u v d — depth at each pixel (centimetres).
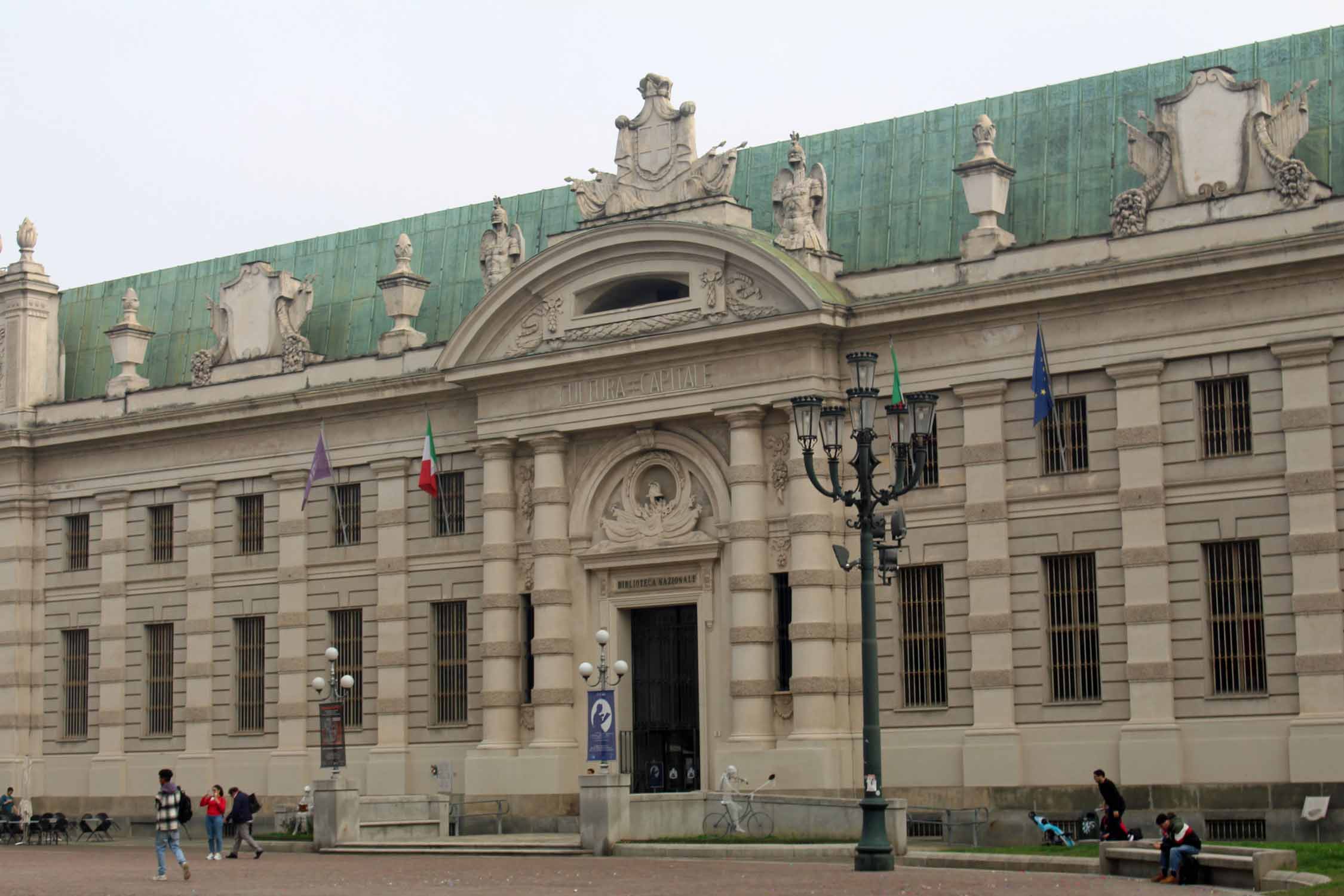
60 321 7881
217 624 6744
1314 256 4731
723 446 5612
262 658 6662
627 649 5816
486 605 5975
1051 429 5141
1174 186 5028
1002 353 5200
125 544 7012
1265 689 4769
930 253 5641
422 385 6272
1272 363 4828
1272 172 4853
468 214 6900
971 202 5359
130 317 7169
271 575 6638
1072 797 4975
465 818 5838
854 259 5778
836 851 4369
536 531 5884
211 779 6656
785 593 5466
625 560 5750
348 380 6475
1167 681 4866
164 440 6944
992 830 5066
